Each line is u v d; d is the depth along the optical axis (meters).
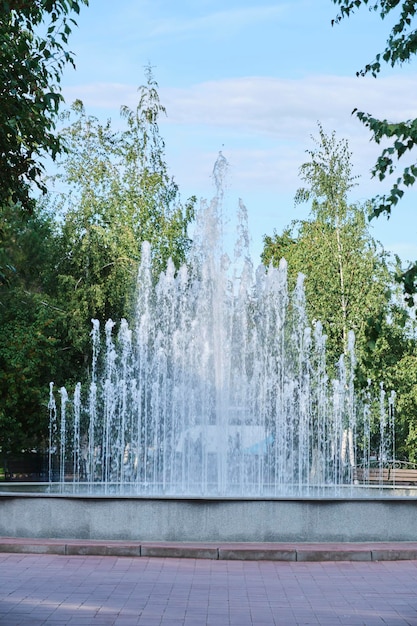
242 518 12.39
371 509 12.48
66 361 32.06
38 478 26.59
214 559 11.85
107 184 36.16
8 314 30.03
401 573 11.08
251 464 19.28
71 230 34.12
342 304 31.48
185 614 8.83
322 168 32.38
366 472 24.77
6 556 11.89
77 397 27.38
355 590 10.08
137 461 21.34
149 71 36.81
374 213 7.26
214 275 19.58
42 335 29.30
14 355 29.00
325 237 32.12
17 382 29.30
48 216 34.97
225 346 19.06
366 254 31.58
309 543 12.34
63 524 12.51
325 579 10.69
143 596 9.60
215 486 17.42
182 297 20.31
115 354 29.39
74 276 33.84
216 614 8.85
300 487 16.14
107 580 10.44
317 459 25.84
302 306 27.92
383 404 29.56
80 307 32.25
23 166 11.94
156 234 35.22
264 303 22.41
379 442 33.59
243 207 20.30
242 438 18.72
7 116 11.16
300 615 8.88
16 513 12.59
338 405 27.80
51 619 8.50
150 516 12.43
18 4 10.75
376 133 7.34
